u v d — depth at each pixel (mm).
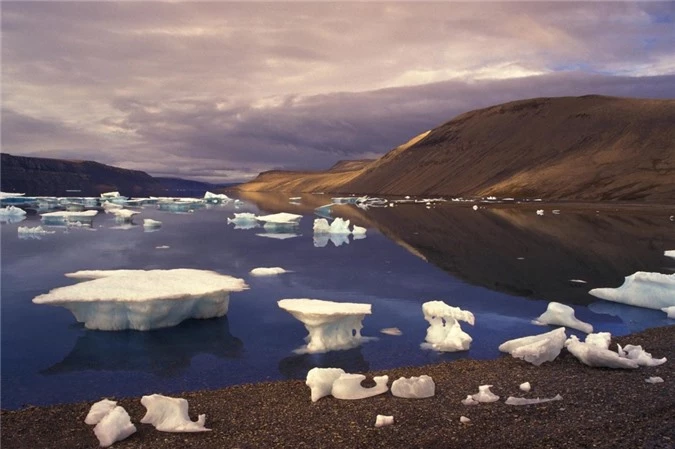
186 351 10328
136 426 6496
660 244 25125
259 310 13352
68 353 10211
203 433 6301
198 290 11539
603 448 5629
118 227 33781
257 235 29781
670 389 7316
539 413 6602
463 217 41719
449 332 10633
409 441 5965
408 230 32344
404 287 16188
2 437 6281
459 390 7527
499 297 14891
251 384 8086
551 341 8781
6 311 13156
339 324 10711
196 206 60656
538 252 23031
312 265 20031
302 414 6809
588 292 15516
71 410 7152
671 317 12711
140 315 11336
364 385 7957
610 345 9719
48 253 22641
